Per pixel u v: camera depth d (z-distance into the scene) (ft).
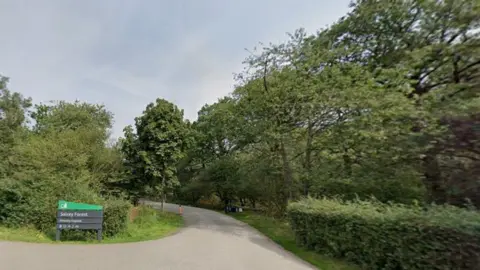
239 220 61.41
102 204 33.53
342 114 39.91
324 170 41.96
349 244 23.11
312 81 41.63
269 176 60.13
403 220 18.19
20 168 44.19
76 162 50.37
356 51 42.52
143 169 65.10
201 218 63.82
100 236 30.81
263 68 48.60
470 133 19.54
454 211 17.13
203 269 20.22
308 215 29.30
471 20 32.71
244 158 63.87
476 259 14.26
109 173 59.26
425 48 34.32
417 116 30.42
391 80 36.78
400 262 18.19
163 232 39.34
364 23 43.09
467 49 33.12
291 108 43.42
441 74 37.55
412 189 32.83
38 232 32.09
